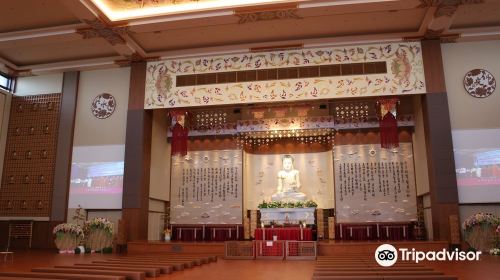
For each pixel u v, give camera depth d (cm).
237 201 1738
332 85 1430
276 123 1742
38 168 1623
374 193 1644
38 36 1342
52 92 1681
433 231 1350
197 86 1511
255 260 1184
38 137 1655
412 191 1620
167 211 1759
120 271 730
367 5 1180
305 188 1792
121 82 1622
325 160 1806
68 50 1513
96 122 1611
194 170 1789
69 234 1421
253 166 1858
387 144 1479
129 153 1504
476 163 1337
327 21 1305
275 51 1481
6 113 1689
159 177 1677
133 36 1386
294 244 1216
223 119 1816
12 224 1578
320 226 1697
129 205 1464
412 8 1209
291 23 1312
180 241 1541
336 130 1719
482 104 1375
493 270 853
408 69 1403
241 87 1481
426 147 1405
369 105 1714
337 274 641
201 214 1744
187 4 1227
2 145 1659
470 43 1420
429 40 1412
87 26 1293
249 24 1312
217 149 1797
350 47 1443
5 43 1377
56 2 1176
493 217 1243
